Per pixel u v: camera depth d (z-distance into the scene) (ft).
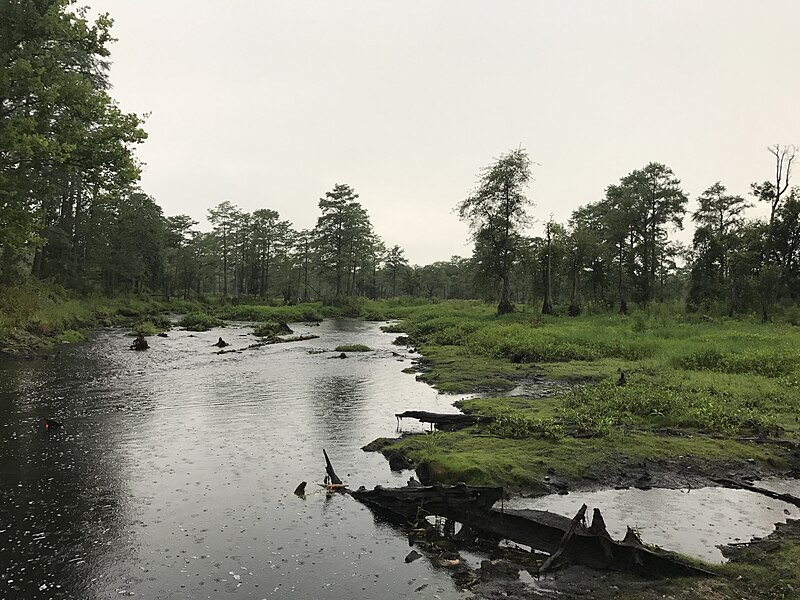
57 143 55.31
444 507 22.08
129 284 208.85
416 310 200.64
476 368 63.62
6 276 101.35
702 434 33.55
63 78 61.11
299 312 181.98
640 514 22.85
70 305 120.37
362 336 119.85
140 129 62.90
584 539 18.62
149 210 210.59
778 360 55.36
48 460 29.78
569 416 37.40
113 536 20.81
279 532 21.33
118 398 46.47
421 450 30.48
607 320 117.80
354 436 35.58
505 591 16.87
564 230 158.92
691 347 65.82
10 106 63.10
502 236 148.87
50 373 58.03
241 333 120.78
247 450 32.24
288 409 43.42
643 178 156.97
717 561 18.61
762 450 30.37
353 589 17.11
